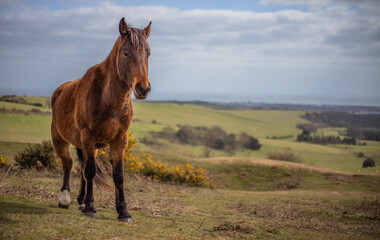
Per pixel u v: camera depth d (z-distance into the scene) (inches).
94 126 174.9
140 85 154.6
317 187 588.7
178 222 207.0
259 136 2588.6
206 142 1824.6
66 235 129.2
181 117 3006.9
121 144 185.6
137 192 352.5
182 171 575.2
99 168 212.8
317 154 1349.7
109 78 173.2
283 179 667.4
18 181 279.9
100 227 150.3
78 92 187.0
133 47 160.2
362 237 216.8
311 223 249.8
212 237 164.4
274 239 175.2
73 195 256.4
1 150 508.1
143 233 151.1
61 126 207.5
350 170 839.1
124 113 177.6
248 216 262.5
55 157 423.5
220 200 364.5
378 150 1386.6
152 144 1471.5
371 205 325.7
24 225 135.0
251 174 706.2
